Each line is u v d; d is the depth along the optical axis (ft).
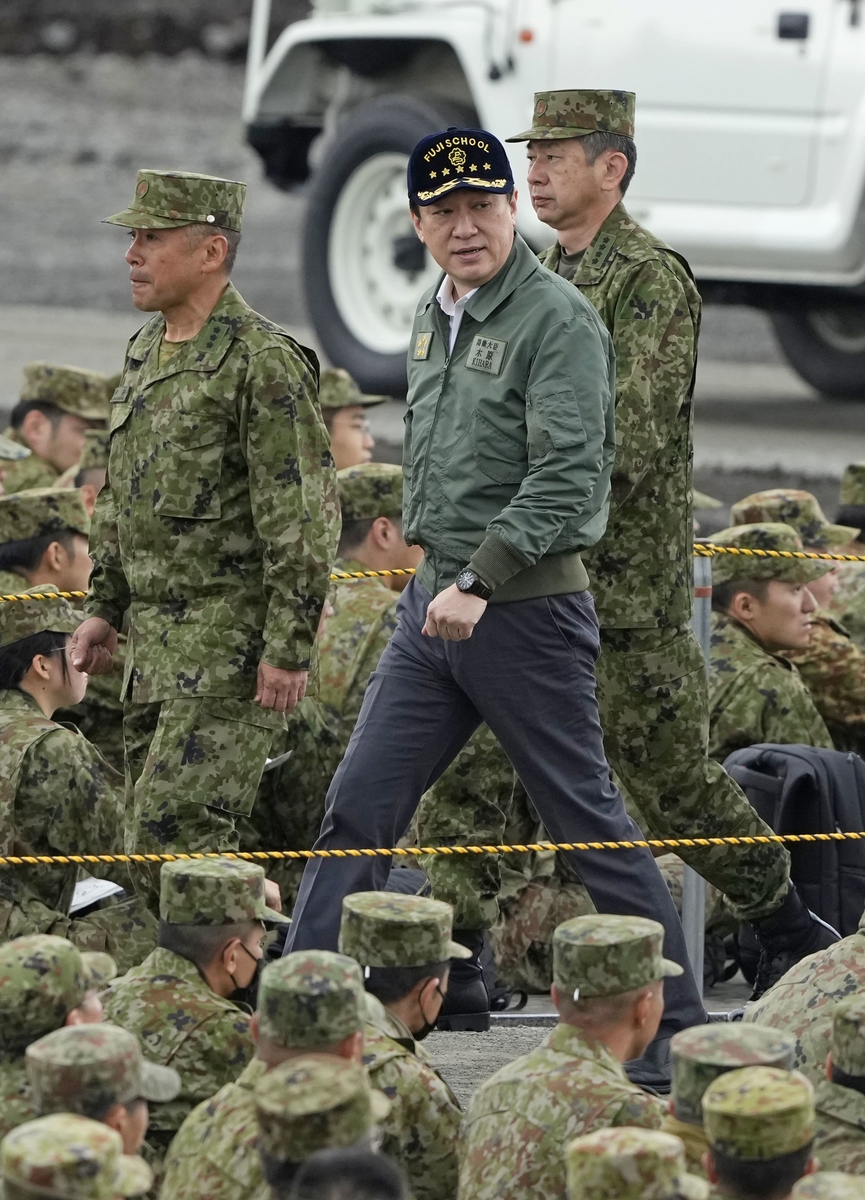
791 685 75.31
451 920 50.31
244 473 59.21
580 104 62.39
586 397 54.75
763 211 136.56
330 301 152.25
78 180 319.06
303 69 162.20
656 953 45.65
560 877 71.87
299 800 70.95
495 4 141.49
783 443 145.38
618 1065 45.24
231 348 58.85
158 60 374.63
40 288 236.43
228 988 50.34
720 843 62.95
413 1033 50.11
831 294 141.49
